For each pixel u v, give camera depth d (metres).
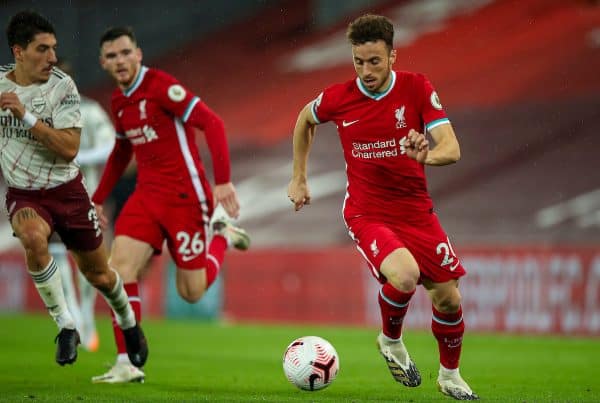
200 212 25.73
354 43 19.73
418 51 88.38
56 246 35.53
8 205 20.86
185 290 26.47
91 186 34.84
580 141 70.81
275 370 30.00
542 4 88.94
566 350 39.28
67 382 24.84
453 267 20.66
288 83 93.38
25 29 19.44
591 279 47.25
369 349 39.56
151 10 105.19
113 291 22.39
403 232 20.70
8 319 59.66
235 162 84.56
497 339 45.19
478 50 85.75
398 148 20.56
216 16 106.81
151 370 29.62
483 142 74.12
